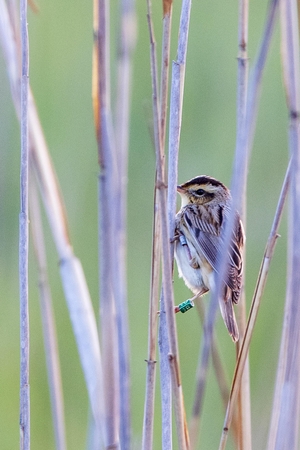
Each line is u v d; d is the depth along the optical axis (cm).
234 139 1355
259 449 1023
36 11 945
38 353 1211
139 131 1377
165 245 679
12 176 1327
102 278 741
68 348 1212
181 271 980
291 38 698
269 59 1422
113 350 726
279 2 700
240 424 815
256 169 1338
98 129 769
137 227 1325
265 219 1283
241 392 819
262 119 1379
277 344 1116
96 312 1261
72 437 1150
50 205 898
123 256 803
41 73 1425
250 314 746
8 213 1317
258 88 664
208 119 1378
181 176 1348
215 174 1338
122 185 869
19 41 926
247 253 1264
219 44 1427
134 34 911
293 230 725
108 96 777
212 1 1447
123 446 724
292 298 725
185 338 1200
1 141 1314
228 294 898
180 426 694
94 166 1338
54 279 1280
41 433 1158
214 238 951
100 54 772
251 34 1502
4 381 1185
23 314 794
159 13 1473
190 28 1440
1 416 1169
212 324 642
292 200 722
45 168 895
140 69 1428
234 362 1159
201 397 655
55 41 1444
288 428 716
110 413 710
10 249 1302
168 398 748
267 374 1091
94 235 1305
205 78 1409
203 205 1000
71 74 1438
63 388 1195
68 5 1465
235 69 1415
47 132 1398
